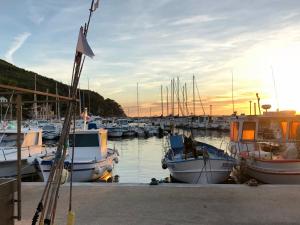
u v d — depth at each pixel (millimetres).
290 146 16156
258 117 18484
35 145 21172
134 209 7660
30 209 7770
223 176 16578
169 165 17391
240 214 7320
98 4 4547
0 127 20172
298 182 15211
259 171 15883
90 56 4488
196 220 7008
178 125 74875
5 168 18688
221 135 71625
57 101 5004
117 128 65875
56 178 4582
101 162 18453
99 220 6996
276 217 7145
